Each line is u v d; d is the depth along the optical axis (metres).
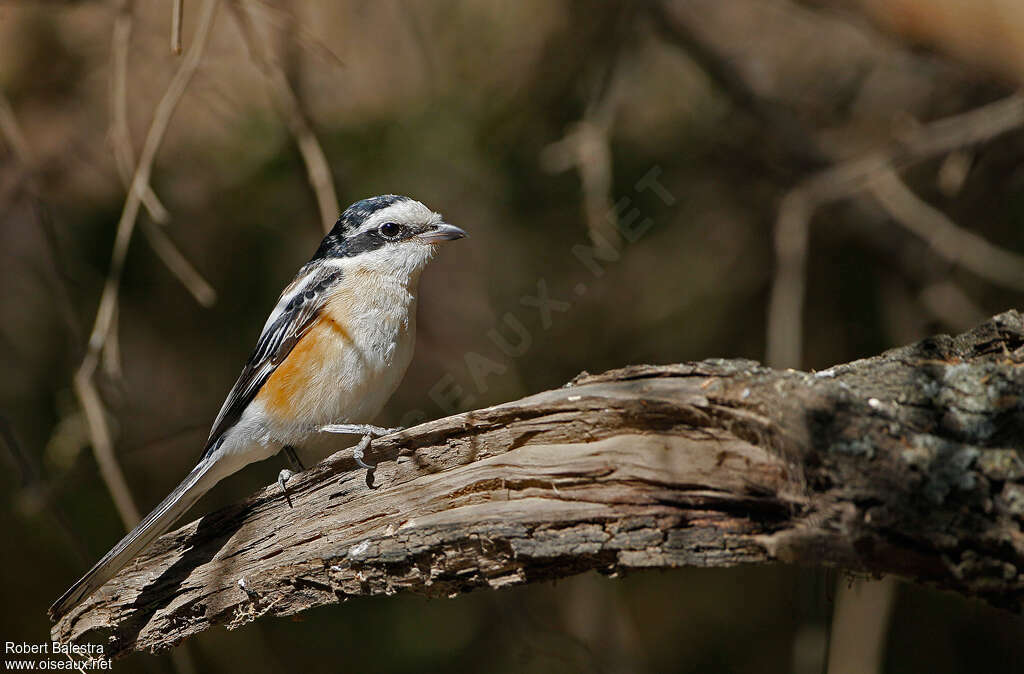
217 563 6.80
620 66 10.87
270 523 6.66
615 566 5.64
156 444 10.38
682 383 5.51
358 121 11.77
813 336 12.38
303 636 11.80
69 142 11.34
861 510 4.82
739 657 12.40
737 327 12.27
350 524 6.31
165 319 11.72
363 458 6.26
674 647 12.62
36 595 11.70
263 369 8.31
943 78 11.60
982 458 4.70
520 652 10.91
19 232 11.34
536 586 11.68
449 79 11.97
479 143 11.83
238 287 11.71
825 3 9.98
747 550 5.31
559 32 12.01
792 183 11.87
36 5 10.62
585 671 10.54
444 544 5.87
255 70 11.36
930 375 5.41
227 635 11.56
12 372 11.66
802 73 12.54
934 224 10.10
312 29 11.40
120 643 7.13
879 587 10.06
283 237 11.70
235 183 11.51
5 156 10.79
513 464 5.80
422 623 11.97
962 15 8.74
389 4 12.09
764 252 12.22
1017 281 9.98
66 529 9.30
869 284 12.32
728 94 12.01
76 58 11.40
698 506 5.38
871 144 12.34
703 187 12.25
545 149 11.18
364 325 8.24
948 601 11.68
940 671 11.60
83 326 11.35
